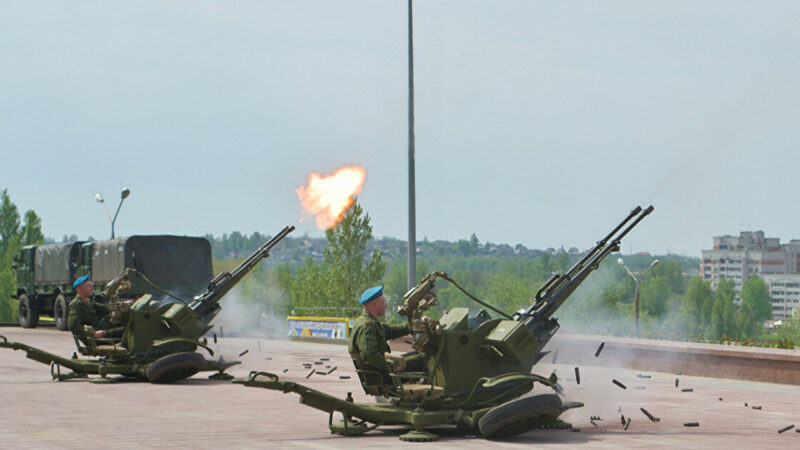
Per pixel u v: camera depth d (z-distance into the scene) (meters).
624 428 13.65
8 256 122.12
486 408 12.66
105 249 40.88
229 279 21.08
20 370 23.59
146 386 19.67
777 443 12.48
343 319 37.50
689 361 23.52
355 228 71.94
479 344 12.88
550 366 26.14
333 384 19.98
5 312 117.31
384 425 13.79
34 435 12.77
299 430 13.33
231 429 13.42
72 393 18.28
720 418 15.21
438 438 12.61
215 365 20.86
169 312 20.36
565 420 14.52
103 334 20.28
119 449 11.56
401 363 12.92
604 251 14.05
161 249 39.38
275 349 33.53
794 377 21.11
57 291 46.56
